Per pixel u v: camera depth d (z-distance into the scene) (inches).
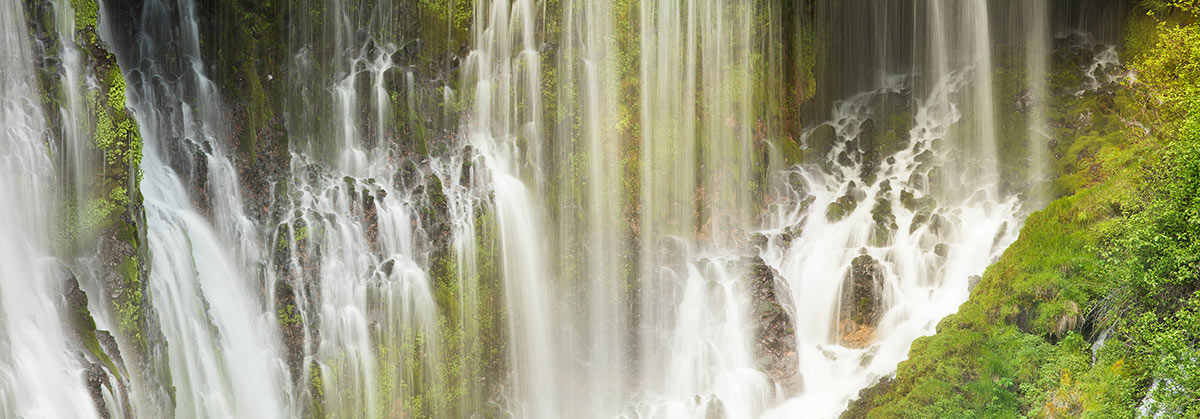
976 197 1021.8
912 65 1162.6
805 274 961.5
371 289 817.5
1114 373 674.2
